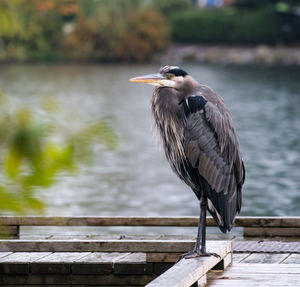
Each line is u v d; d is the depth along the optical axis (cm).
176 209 1525
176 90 596
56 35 7456
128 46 7544
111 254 745
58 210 1459
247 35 7756
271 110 3694
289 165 2142
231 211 584
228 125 586
